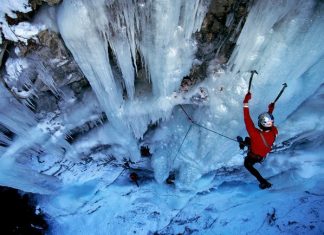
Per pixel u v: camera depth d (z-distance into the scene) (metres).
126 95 6.04
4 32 4.70
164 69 5.23
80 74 5.67
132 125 6.36
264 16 4.57
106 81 5.29
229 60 5.45
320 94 6.24
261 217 8.68
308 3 4.38
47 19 4.68
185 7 4.53
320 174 7.82
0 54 4.95
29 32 4.67
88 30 4.55
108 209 8.21
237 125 6.11
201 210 8.34
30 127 6.36
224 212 8.45
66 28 4.52
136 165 7.80
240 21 4.87
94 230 8.21
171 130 6.90
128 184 7.98
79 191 7.93
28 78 5.36
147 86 5.96
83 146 6.96
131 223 8.33
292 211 8.67
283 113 6.08
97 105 6.31
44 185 7.55
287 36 4.72
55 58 5.14
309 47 4.82
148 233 8.38
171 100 6.00
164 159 7.29
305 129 6.70
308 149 7.35
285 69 5.13
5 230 8.35
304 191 8.30
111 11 4.42
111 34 4.67
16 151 6.55
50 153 7.12
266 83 5.32
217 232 8.55
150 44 4.86
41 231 8.40
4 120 5.91
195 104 6.23
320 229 8.90
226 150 6.78
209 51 5.38
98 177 7.85
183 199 8.03
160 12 4.43
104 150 7.26
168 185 7.93
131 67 5.20
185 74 5.57
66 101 6.25
